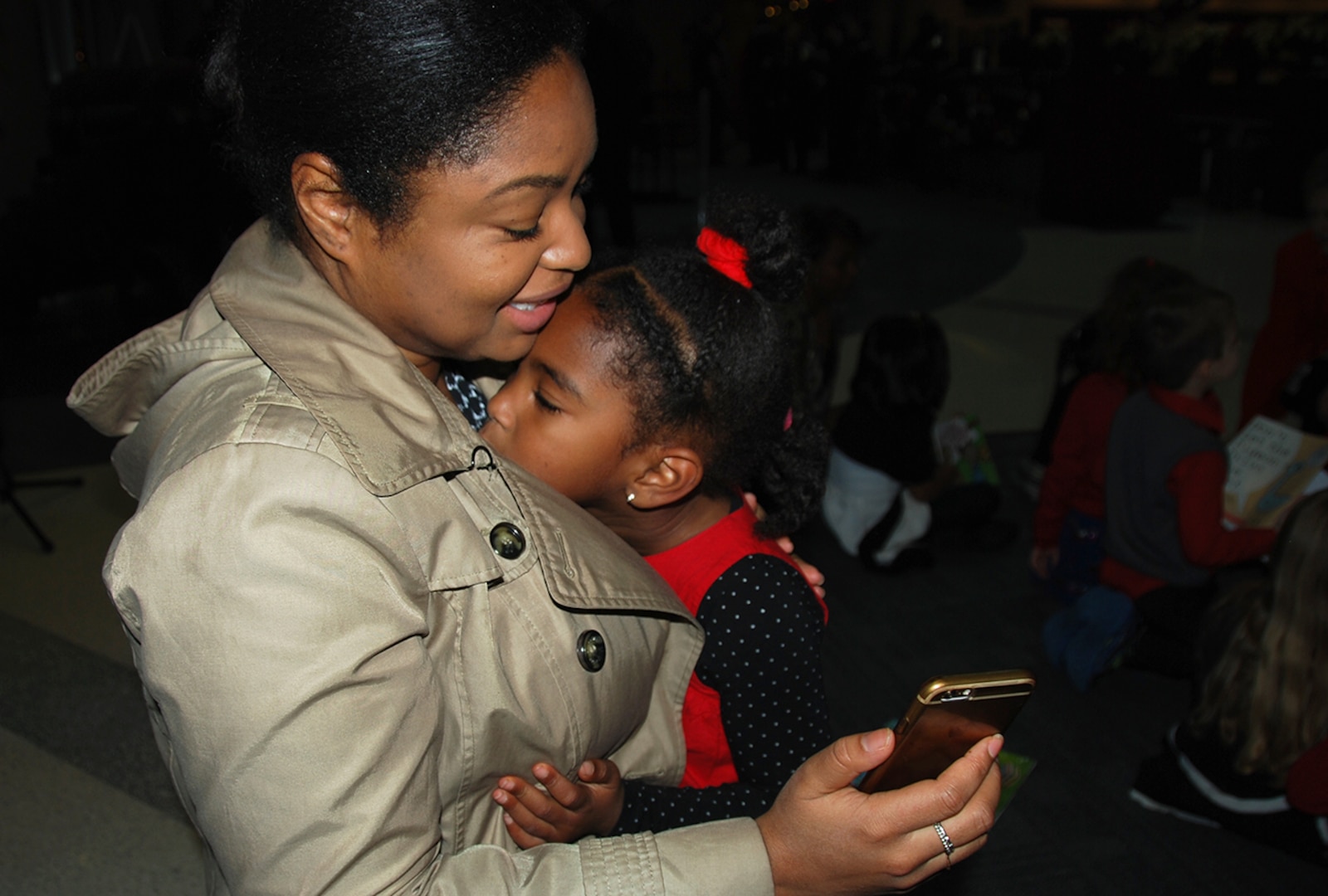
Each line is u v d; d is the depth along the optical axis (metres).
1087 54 9.54
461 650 0.79
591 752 0.91
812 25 15.81
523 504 0.85
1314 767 2.14
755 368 1.10
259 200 0.80
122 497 4.09
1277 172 9.83
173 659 0.67
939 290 7.27
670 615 0.96
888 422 3.55
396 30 0.68
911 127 12.19
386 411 0.76
